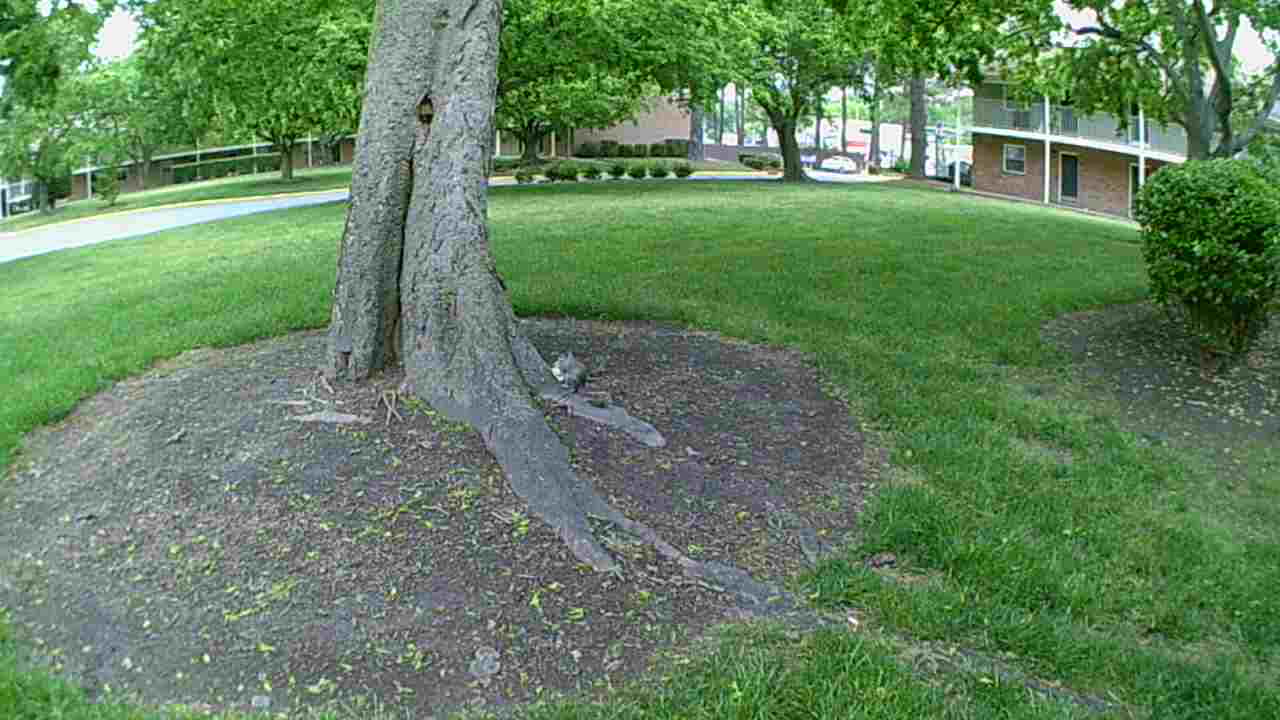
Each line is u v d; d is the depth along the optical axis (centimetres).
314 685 356
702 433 556
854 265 1069
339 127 3134
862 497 513
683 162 3853
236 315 862
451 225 539
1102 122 2966
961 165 4972
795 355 730
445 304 533
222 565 419
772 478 518
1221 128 1055
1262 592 460
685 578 421
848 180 3409
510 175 3444
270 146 6406
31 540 461
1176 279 730
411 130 550
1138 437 640
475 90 552
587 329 780
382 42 556
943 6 1130
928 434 600
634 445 522
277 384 578
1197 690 379
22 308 1122
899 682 353
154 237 1809
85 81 2983
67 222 2747
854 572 436
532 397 534
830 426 598
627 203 1839
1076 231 1443
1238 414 679
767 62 2769
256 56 1496
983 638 396
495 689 354
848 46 1786
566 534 432
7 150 3206
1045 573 451
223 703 349
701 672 358
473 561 413
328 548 421
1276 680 395
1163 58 1153
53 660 376
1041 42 1235
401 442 493
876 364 715
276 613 389
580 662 367
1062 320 871
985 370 733
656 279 977
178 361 736
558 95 2670
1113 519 519
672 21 2119
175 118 1917
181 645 378
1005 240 1280
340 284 557
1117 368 757
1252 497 571
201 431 527
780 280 982
